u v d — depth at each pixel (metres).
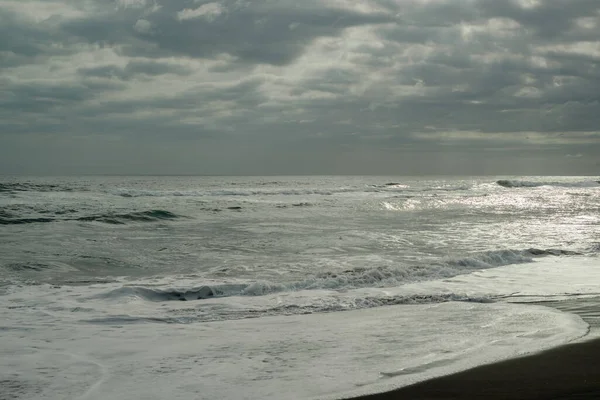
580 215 24.64
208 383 4.61
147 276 10.01
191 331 6.36
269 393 4.39
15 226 16.23
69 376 4.76
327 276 9.72
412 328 6.52
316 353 5.49
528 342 5.92
